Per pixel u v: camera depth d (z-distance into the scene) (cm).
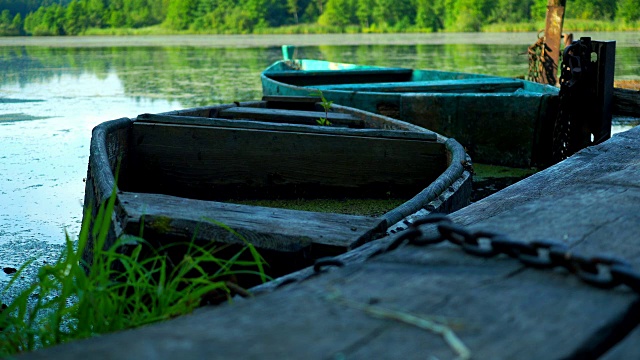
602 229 135
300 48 2941
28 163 689
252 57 2412
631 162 273
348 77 1048
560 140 581
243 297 162
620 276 97
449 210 309
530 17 4581
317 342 81
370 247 179
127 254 213
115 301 176
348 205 442
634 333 90
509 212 152
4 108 1161
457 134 688
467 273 106
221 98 1271
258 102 647
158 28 5669
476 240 114
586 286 100
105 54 2717
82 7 5759
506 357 80
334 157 448
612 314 91
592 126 577
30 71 1930
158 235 216
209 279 203
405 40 3562
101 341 82
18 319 178
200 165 466
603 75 566
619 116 870
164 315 168
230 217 221
